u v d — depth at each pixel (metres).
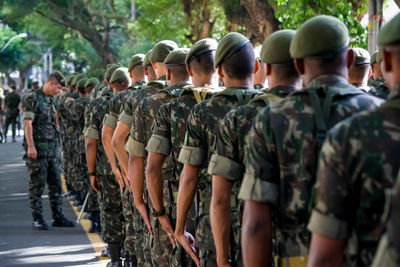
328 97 2.68
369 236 2.20
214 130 3.68
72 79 12.27
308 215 2.66
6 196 13.02
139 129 4.92
